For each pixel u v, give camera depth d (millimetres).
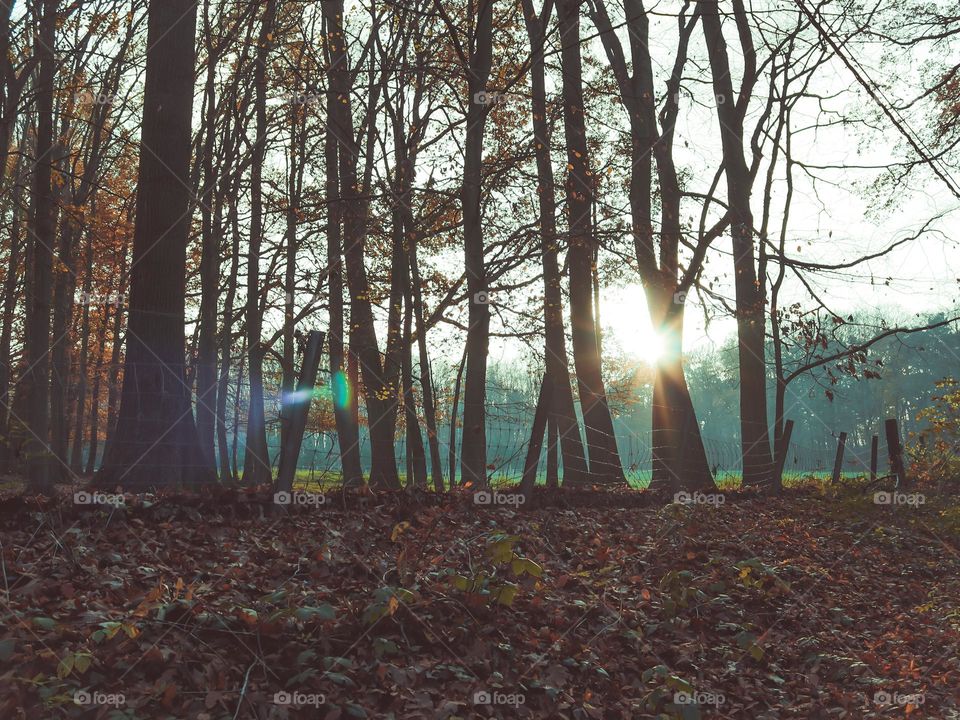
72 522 6297
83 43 16172
